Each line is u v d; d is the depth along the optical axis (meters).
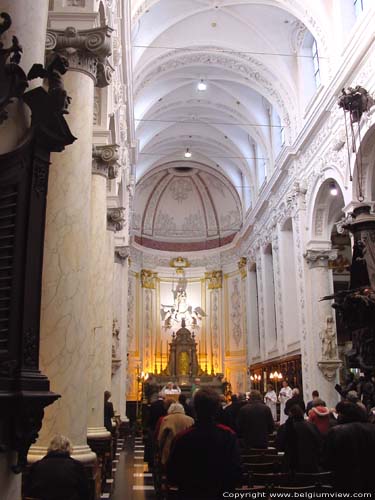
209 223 31.62
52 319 5.25
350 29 13.86
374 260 9.44
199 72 20.91
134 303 28.91
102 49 6.27
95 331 8.59
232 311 29.34
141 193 30.88
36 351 3.16
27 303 3.13
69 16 6.39
